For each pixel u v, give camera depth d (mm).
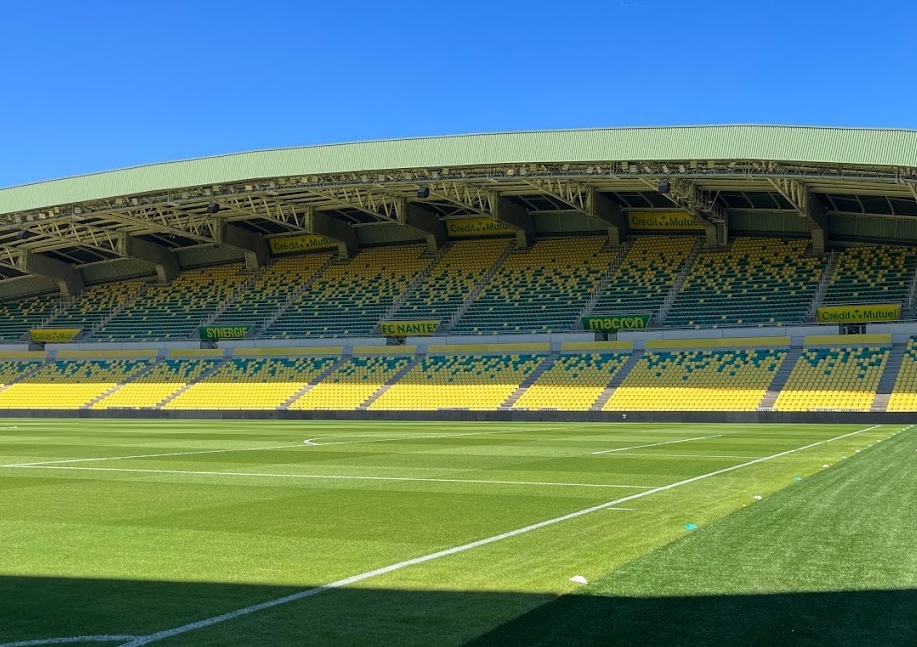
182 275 74625
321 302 66688
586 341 56812
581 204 57312
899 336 49969
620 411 48844
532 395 53094
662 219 62406
